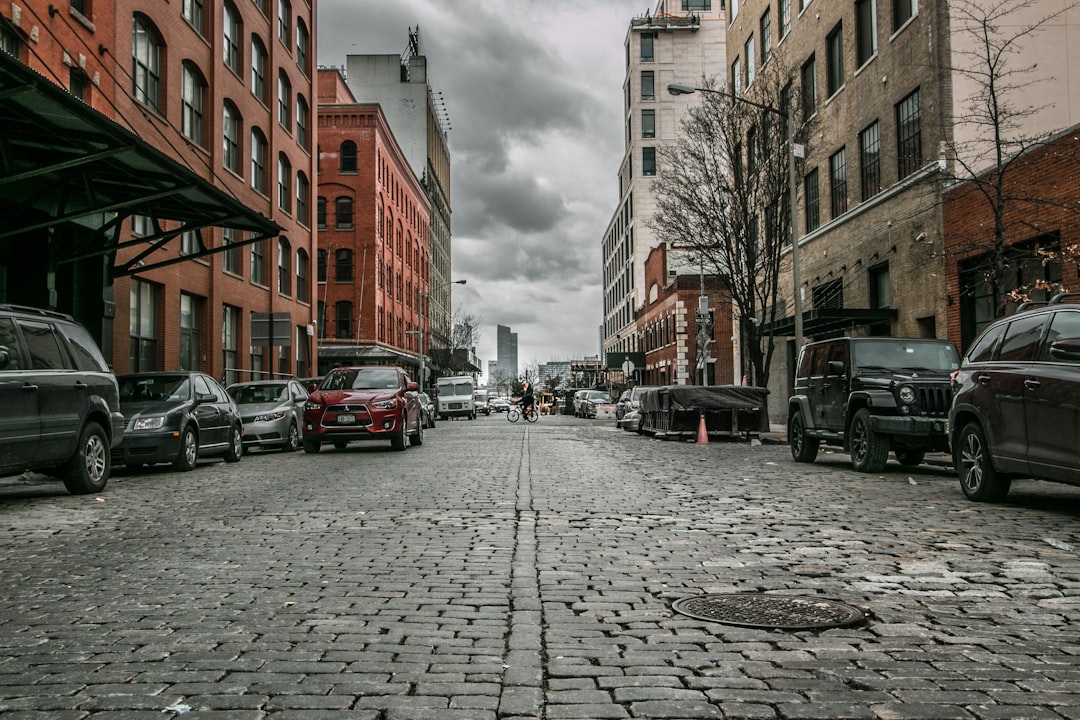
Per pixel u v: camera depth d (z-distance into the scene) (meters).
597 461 16.44
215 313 28.14
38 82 10.71
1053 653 4.15
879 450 13.17
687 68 75.62
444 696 3.57
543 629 4.61
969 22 20.20
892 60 22.75
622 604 5.15
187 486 12.01
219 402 16.08
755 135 24.77
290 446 19.53
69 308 19.64
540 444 22.77
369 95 86.31
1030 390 8.63
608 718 3.33
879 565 6.25
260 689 3.66
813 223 29.00
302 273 39.72
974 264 18.98
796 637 4.43
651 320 65.62
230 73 29.30
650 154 75.38
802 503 9.80
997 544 7.06
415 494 10.84
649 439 25.80
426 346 82.31
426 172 86.25
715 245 25.41
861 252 24.77
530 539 7.39
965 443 9.99
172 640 4.42
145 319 23.70
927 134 20.84
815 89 28.44
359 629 4.61
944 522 8.27
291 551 6.92
